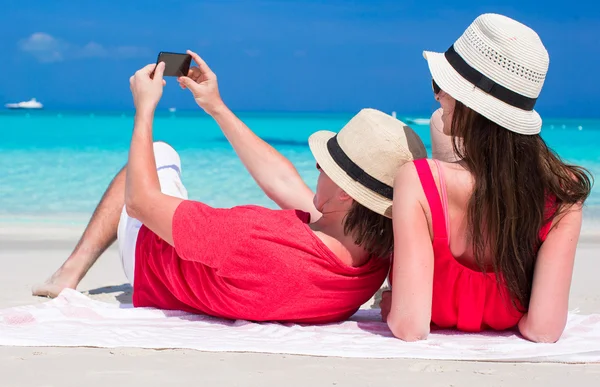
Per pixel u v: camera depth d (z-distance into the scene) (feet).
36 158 57.00
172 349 9.77
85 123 128.98
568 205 9.89
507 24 9.75
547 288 9.98
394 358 9.49
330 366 9.14
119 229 13.17
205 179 44.14
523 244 9.85
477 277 10.20
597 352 9.60
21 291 15.06
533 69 9.65
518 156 9.64
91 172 48.08
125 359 9.27
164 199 10.66
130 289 16.25
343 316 11.64
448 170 9.78
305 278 10.62
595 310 14.35
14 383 8.23
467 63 9.80
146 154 10.93
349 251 10.82
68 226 28.66
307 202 13.21
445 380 8.67
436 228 9.82
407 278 9.89
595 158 69.82
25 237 24.99
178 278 11.31
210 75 12.80
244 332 10.69
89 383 8.28
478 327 10.82
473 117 9.75
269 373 8.81
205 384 8.34
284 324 11.34
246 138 13.20
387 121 10.63
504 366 9.32
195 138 83.20
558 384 8.61
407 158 10.37
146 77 11.48
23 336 10.07
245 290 10.81
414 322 9.98
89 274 18.30
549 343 10.10
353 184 10.41
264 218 10.58
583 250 24.23
